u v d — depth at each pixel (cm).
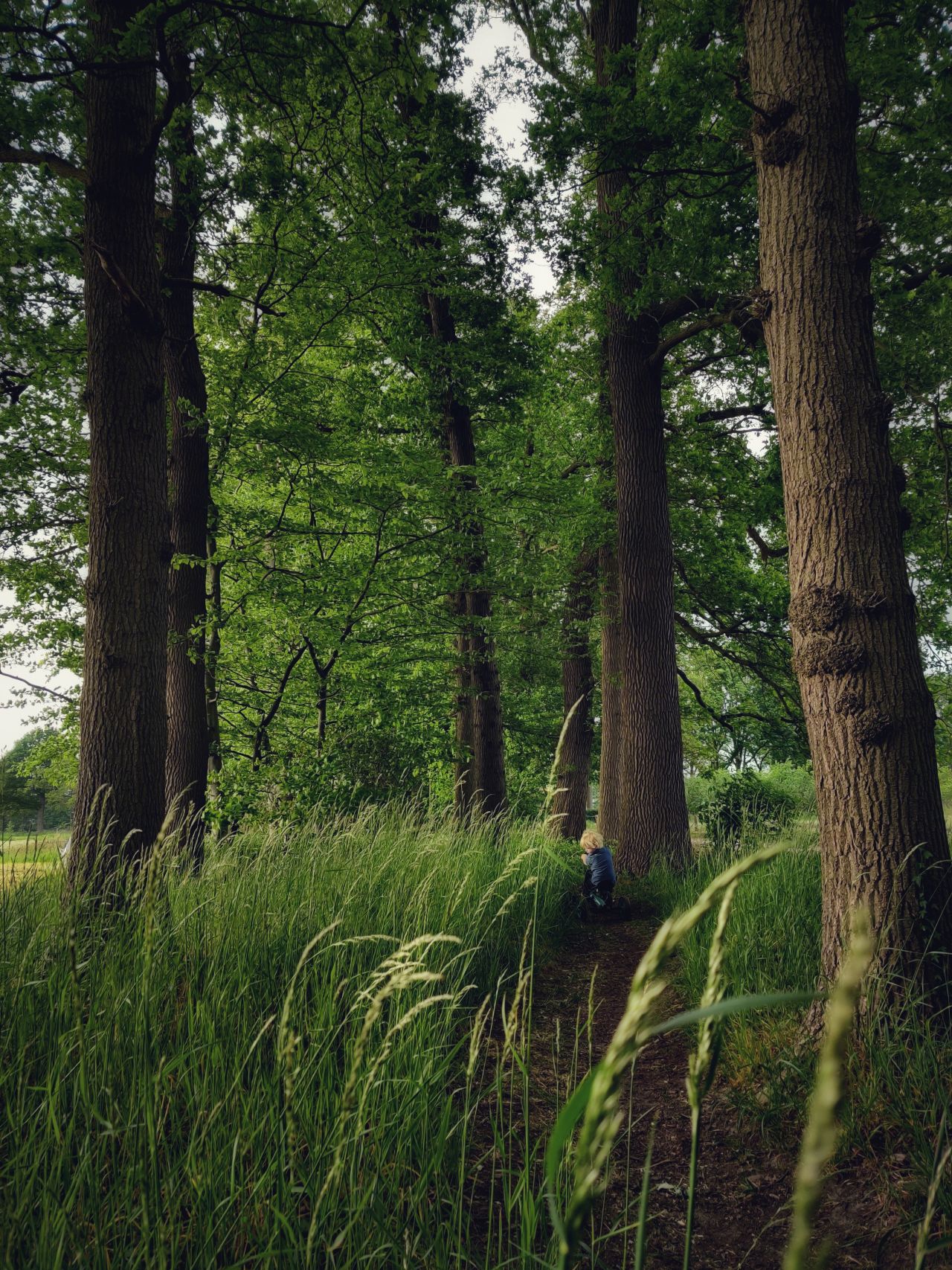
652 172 761
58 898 363
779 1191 280
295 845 589
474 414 1420
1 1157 208
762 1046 359
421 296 1295
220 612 1077
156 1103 204
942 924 353
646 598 1042
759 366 1140
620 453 1074
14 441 1169
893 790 367
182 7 527
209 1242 188
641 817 1005
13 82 644
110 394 521
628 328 1073
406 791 1157
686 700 1805
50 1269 169
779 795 1106
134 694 504
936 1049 312
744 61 454
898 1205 249
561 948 655
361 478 1174
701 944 505
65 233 845
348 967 346
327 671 1273
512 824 932
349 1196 204
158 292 544
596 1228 256
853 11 706
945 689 1278
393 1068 268
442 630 1294
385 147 959
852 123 429
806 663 399
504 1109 336
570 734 1600
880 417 401
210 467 1025
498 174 1038
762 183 443
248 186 812
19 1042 241
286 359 1069
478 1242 237
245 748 1461
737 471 1300
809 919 477
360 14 711
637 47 1052
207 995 290
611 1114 80
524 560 1468
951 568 1098
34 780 1775
